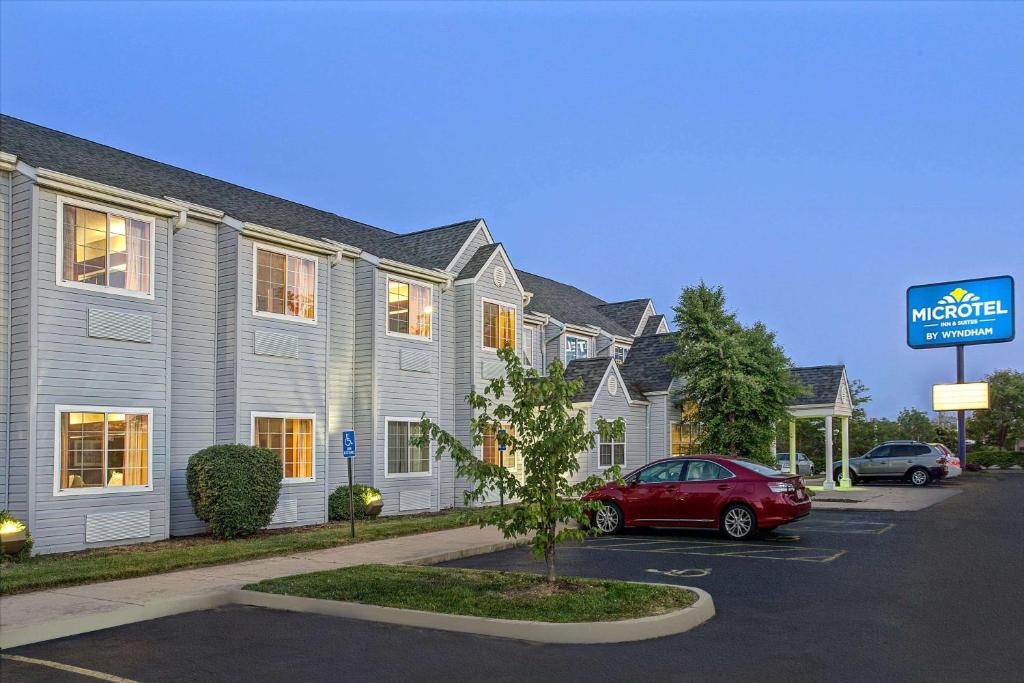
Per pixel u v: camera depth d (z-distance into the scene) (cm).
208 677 660
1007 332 3170
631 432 2809
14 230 1327
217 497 1473
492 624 801
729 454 2611
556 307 3122
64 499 1325
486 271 2312
